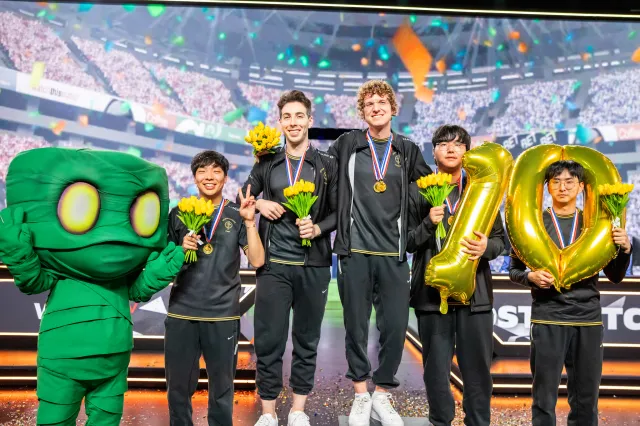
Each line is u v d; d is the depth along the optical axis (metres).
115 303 1.96
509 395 3.35
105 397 1.95
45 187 1.86
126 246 1.93
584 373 2.36
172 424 2.32
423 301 2.41
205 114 11.88
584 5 3.36
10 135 10.56
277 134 2.52
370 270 2.48
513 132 11.59
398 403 3.25
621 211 2.38
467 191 2.39
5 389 3.28
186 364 2.31
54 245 1.85
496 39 11.55
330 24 11.86
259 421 2.49
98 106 11.13
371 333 5.59
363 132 2.58
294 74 12.06
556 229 2.46
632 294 3.44
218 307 2.31
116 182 1.92
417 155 2.58
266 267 2.48
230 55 11.92
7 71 10.50
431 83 11.80
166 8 11.51
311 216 2.50
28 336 3.39
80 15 11.06
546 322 2.37
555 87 11.46
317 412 2.99
